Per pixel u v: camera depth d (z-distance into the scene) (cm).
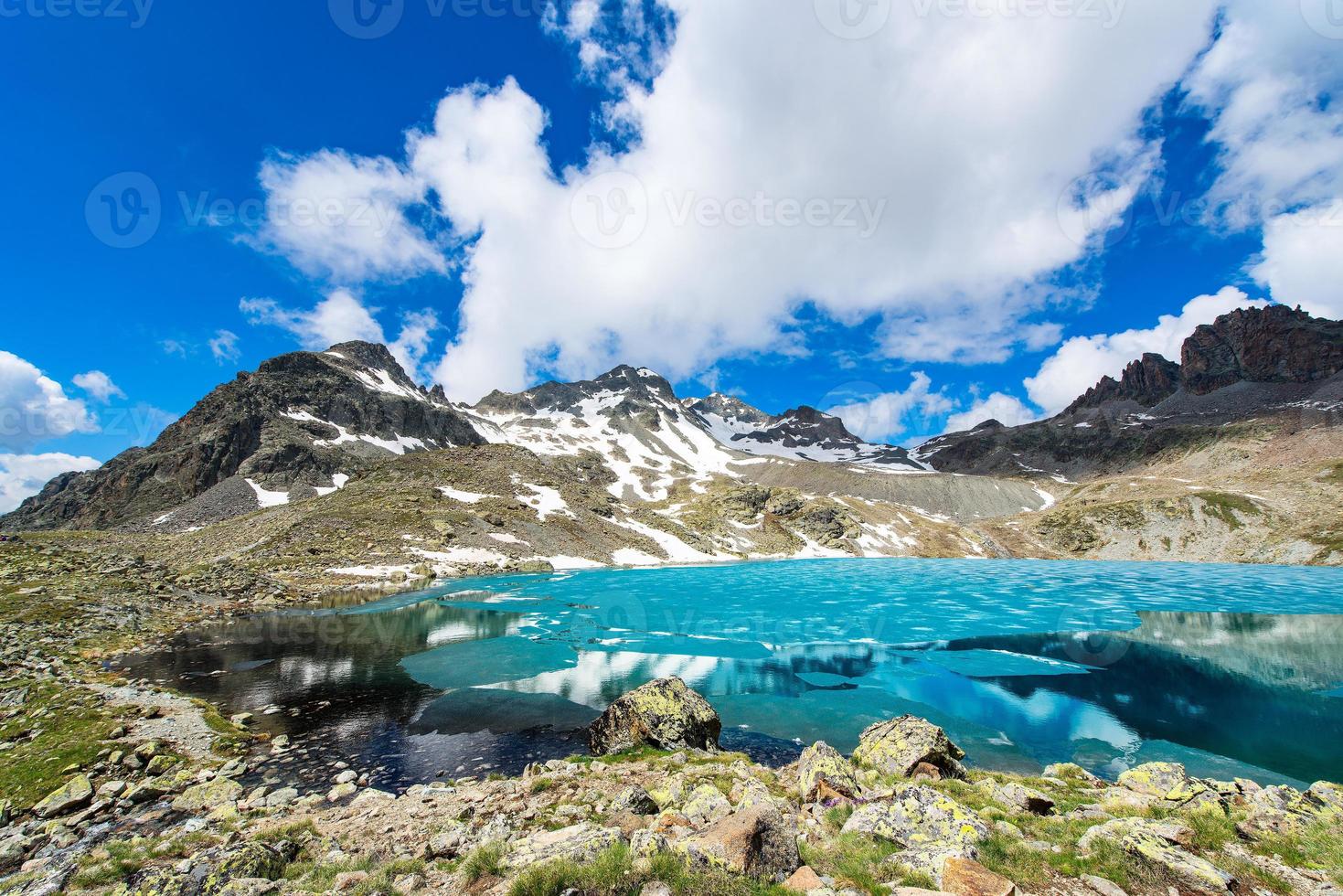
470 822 1491
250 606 5875
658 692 2450
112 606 4675
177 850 1366
